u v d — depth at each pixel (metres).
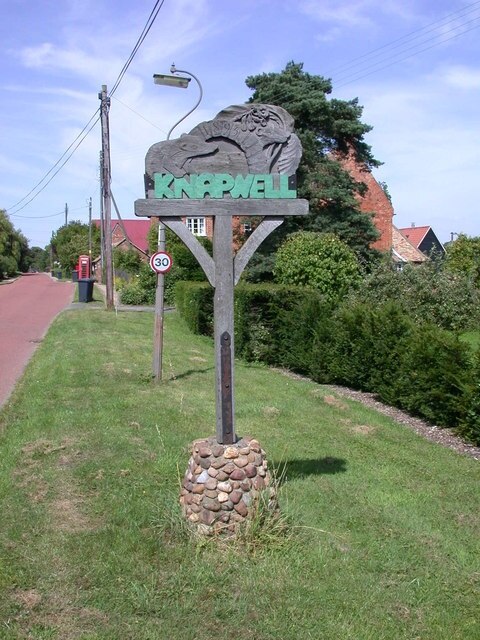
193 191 4.88
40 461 6.32
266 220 5.02
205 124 4.94
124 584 4.02
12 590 3.94
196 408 8.95
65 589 3.96
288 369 13.85
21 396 9.71
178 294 23.70
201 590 3.97
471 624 3.80
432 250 20.05
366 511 5.39
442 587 4.22
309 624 3.68
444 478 6.57
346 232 28.61
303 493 5.66
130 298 30.25
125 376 11.13
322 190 28.47
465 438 8.20
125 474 5.89
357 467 6.68
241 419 8.49
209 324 18.53
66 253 75.69
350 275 19.22
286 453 7.00
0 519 4.92
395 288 17.03
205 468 4.65
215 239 4.92
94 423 7.74
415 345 9.45
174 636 3.53
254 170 5.01
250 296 14.30
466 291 17.30
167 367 12.50
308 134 28.08
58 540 4.58
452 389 8.66
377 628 3.69
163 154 4.88
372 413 9.57
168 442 7.02
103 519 4.94
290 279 18.81
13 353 14.62
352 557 4.52
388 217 38.09
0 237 82.31
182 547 4.47
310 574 4.23
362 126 29.39
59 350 14.19
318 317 12.70
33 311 26.31
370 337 10.78
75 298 34.59
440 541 4.92
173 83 11.14
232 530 4.55
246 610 3.78
